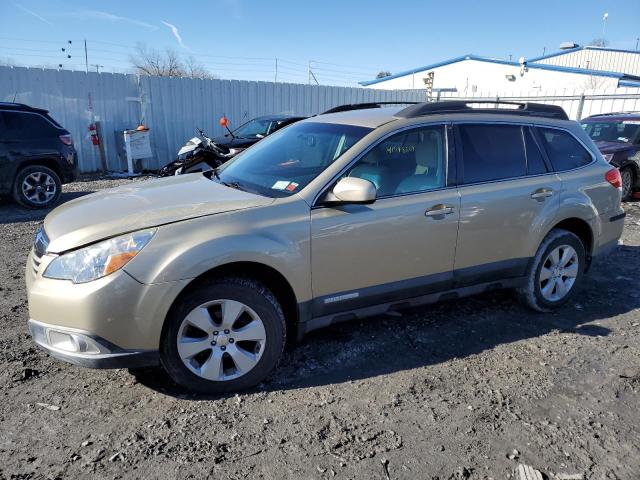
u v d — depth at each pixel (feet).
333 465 8.78
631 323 14.93
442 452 9.18
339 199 11.12
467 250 13.37
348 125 13.33
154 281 9.74
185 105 50.60
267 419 10.00
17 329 13.78
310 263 11.24
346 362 12.28
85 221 10.57
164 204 11.12
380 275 12.24
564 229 15.33
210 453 9.01
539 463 8.96
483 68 100.58
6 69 41.83
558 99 57.41
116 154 47.88
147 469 8.60
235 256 10.29
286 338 12.33
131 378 11.40
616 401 10.93
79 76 44.80
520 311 15.55
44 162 30.94
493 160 13.92
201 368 10.55
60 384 11.14
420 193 12.58
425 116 13.15
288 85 57.00
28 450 9.01
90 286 9.55
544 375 11.90
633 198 35.24
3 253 21.03
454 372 11.93
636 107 53.98
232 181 13.16
